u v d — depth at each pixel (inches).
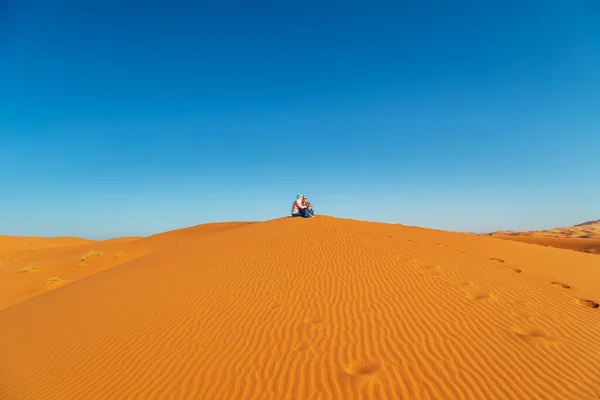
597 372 192.4
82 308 350.9
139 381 204.1
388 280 342.3
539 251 585.3
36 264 912.9
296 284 343.6
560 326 249.0
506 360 202.4
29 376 227.6
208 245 586.6
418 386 179.8
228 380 195.2
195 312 297.6
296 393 179.3
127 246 1220.5
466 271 378.6
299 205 778.8
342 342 226.8
